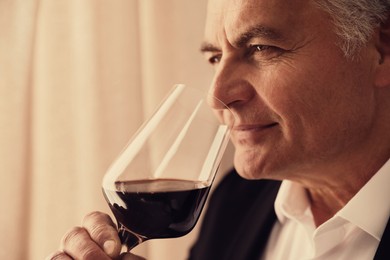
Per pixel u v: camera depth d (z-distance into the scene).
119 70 1.90
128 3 1.91
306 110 1.17
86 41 1.89
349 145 1.23
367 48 1.19
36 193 1.92
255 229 1.58
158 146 1.03
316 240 1.35
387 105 1.24
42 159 1.91
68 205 1.92
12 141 1.82
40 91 1.91
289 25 1.14
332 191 1.36
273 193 1.61
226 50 1.20
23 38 1.81
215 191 1.77
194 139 1.04
